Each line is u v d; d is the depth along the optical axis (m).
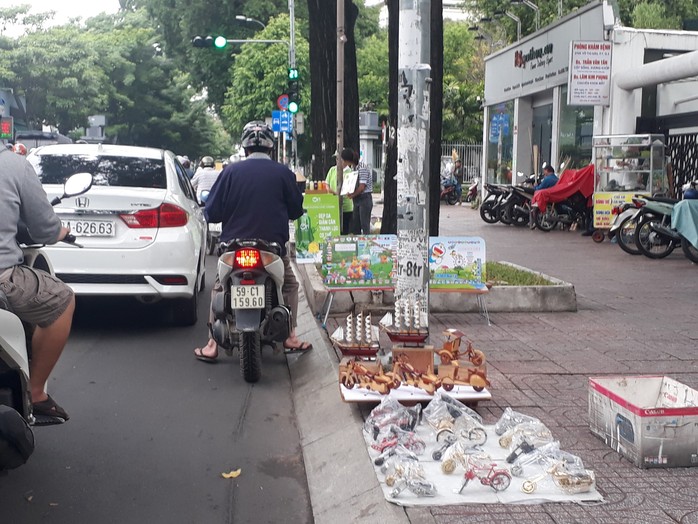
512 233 19.41
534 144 25.77
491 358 7.04
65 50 48.03
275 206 6.73
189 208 8.76
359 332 6.03
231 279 6.52
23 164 4.52
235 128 46.19
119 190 8.00
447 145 41.81
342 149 14.40
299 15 48.56
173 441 5.48
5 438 3.65
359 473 4.60
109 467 5.00
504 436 4.83
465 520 3.93
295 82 25.23
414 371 5.61
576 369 6.68
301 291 10.83
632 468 4.58
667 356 7.12
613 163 17.12
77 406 6.16
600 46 19.12
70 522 4.26
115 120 60.16
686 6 34.75
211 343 7.49
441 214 27.06
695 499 4.16
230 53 48.59
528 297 9.22
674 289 10.91
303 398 6.39
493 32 43.12
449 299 9.16
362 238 8.43
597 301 9.95
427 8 6.18
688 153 18.64
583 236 18.50
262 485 4.80
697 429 4.59
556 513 4.00
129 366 7.31
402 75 6.22
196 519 4.33
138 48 59.91
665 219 14.04
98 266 7.84
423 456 4.72
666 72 17.42
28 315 4.52
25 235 4.73
